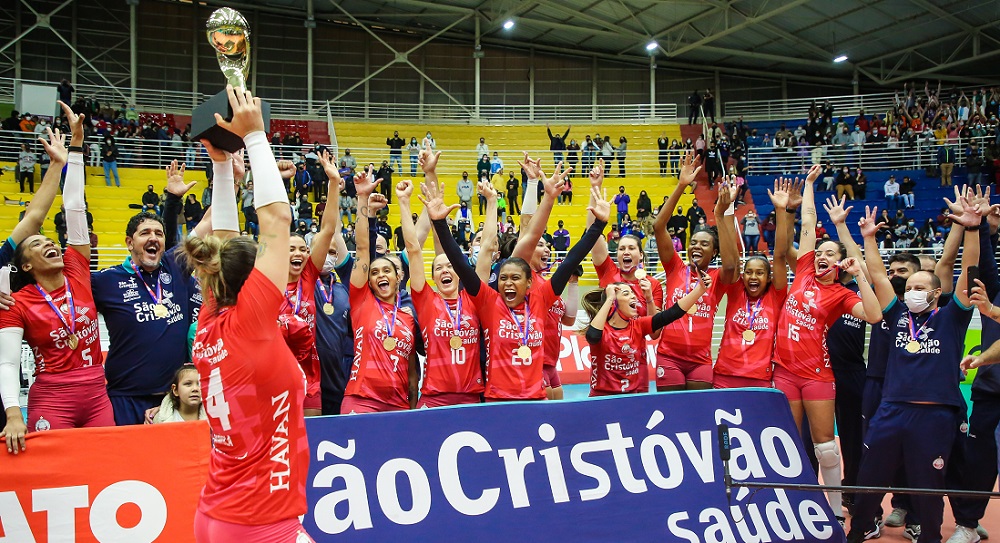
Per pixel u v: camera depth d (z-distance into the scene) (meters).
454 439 5.00
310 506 4.62
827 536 5.57
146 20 31.17
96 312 5.34
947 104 28.53
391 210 25.05
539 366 5.67
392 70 33.84
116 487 4.68
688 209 25.30
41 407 5.04
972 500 5.93
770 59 32.47
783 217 6.73
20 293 5.02
